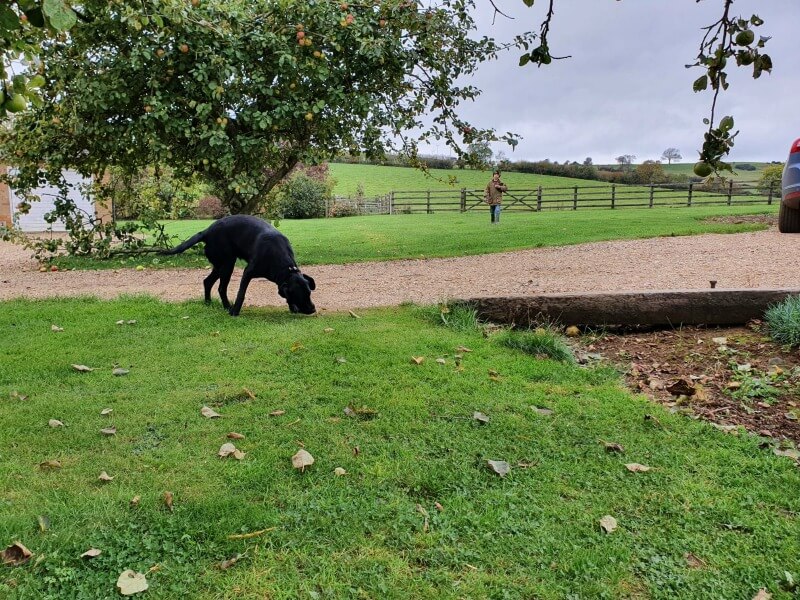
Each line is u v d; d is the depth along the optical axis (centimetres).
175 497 281
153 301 718
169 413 384
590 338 567
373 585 224
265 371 464
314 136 1159
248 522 261
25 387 434
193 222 2706
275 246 627
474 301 614
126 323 616
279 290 629
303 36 1001
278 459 322
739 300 558
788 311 510
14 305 706
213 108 1063
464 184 5419
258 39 998
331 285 870
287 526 260
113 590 220
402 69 1135
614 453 333
